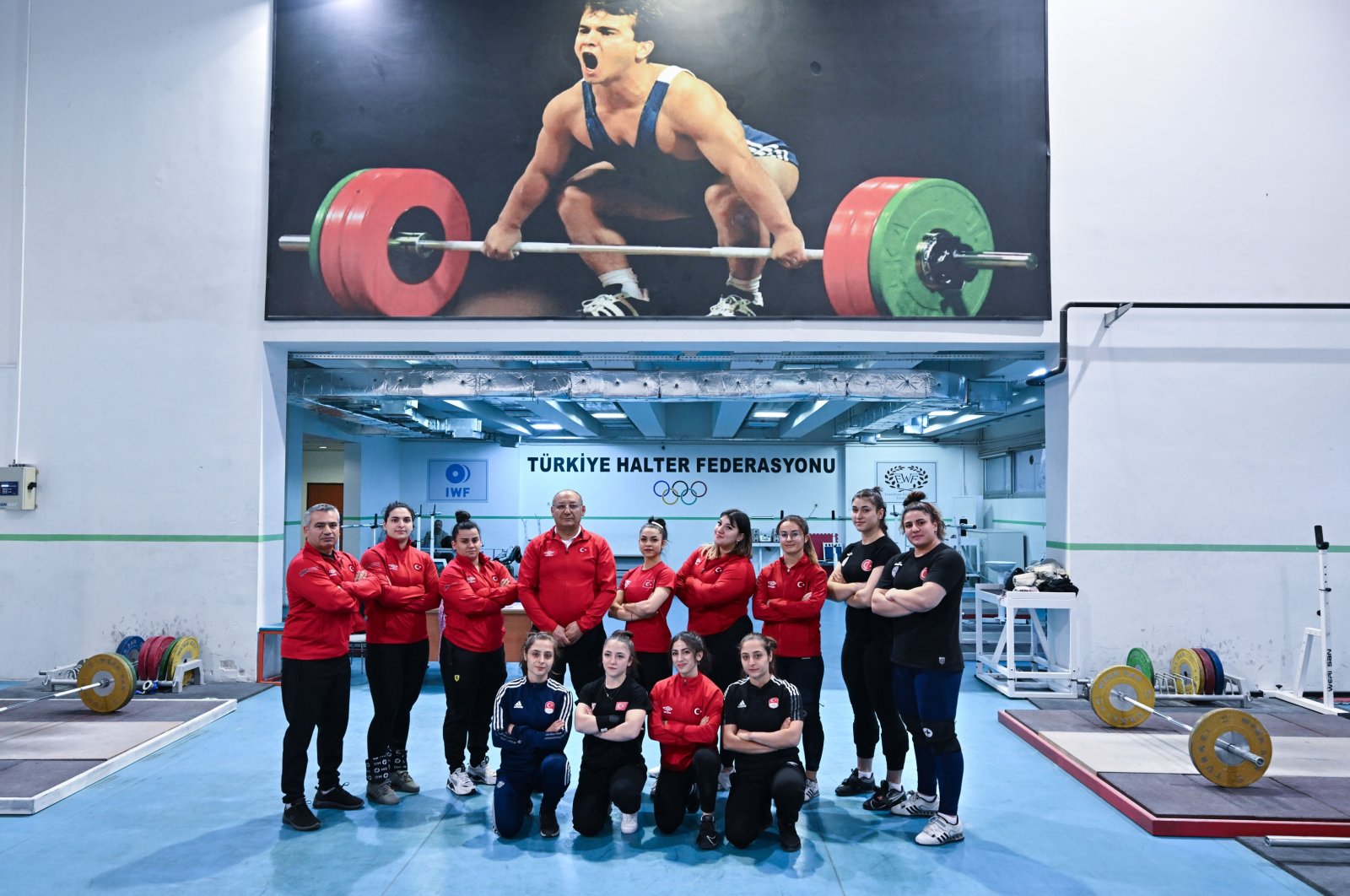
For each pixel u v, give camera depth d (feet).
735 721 12.40
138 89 23.53
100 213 23.41
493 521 55.57
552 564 14.55
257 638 22.70
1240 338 22.65
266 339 22.98
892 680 13.46
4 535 23.06
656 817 12.66
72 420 23.16
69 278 23.35
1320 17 22.98
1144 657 21.48
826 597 13.83
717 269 22.52
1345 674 22.25
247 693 21.45
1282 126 22.95
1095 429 22.59
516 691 12.67
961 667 12.37
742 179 22.54
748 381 27.63
